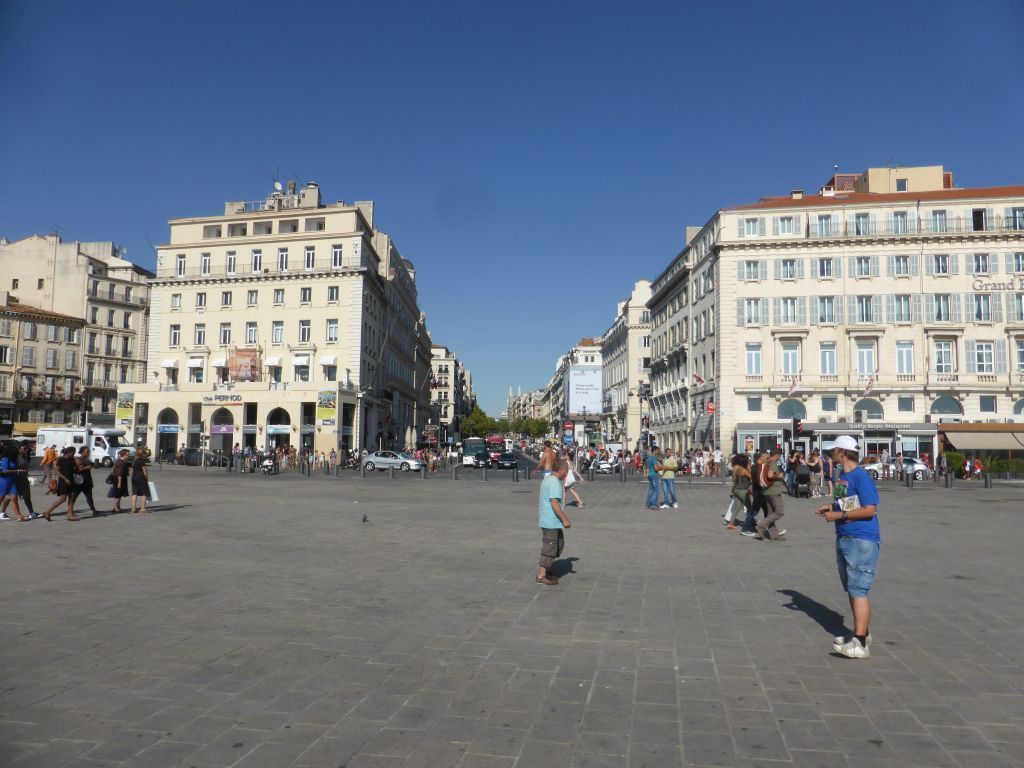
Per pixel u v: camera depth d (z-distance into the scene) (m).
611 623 7.50
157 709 4.92
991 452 47.94
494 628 7.23
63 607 7.98
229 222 63.06
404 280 84.50
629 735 4.57
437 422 128.75
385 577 10.01
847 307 50.88
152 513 18.91
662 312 73.69
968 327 49.50
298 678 5.61
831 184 61.78
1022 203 49.81
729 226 53.03
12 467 16.88
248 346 60.66
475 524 16.97
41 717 4.76
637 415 88.06
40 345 72.38
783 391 50.91
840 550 6.52
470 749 4.33
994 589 9.53
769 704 5.15
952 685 5.58
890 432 49.06
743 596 8.95
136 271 83.44
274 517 18.06
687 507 22.64
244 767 4.05
